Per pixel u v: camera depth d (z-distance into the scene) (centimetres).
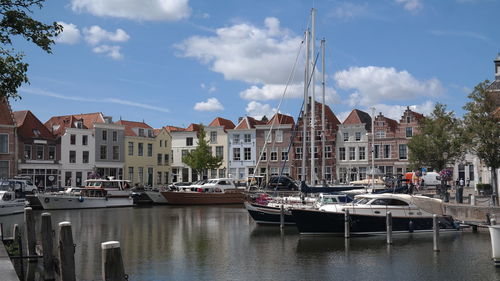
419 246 2336
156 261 2002
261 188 4834
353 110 7062
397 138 6612
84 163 6638
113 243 856
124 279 860
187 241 2531
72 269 1254
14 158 5834
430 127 4669
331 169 6950
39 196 4553
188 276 1738
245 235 2747
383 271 1827
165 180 7869
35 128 6203
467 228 2894
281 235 2730
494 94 3319
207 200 5347
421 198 2739
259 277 1730
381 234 2666
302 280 1692
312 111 4003
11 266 1303
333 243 2425
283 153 7362
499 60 5616
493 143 3141
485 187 4203
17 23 1338
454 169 6016
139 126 7681
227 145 7800
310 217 2642
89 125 6938
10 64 1370
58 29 1437
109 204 4969
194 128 8200
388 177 4975
